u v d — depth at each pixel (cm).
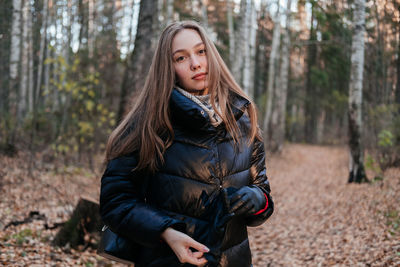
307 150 2406
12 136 1040
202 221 126
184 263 125
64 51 1282
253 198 124
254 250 524
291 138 3294
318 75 2220
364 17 944
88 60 1232
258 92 2655
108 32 1523
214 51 138
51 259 392
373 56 1041
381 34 985
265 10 2352
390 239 461
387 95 1060
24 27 1324
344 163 1522
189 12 2205
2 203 599
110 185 128
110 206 126
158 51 136
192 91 137
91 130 938
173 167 127
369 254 425
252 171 148
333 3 1092
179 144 128
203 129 127
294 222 659
